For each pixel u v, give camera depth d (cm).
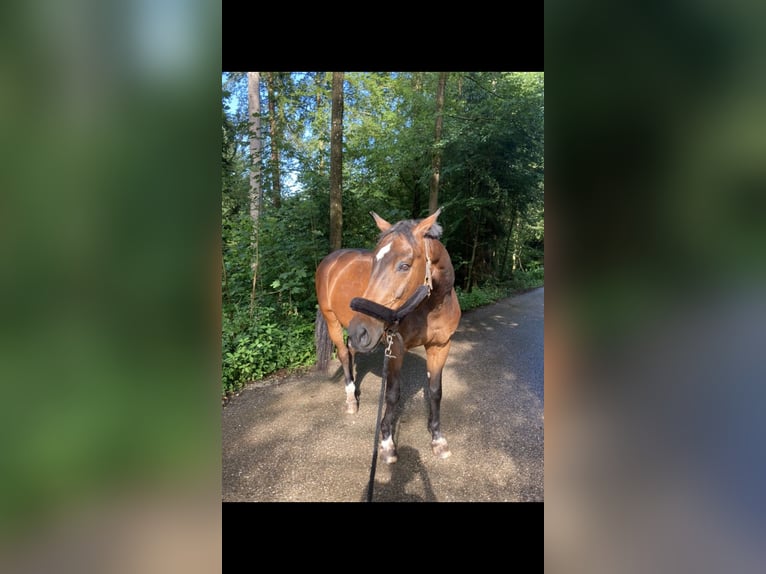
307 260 583
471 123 815
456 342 579
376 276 201
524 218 1141
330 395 379
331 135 582
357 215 754
